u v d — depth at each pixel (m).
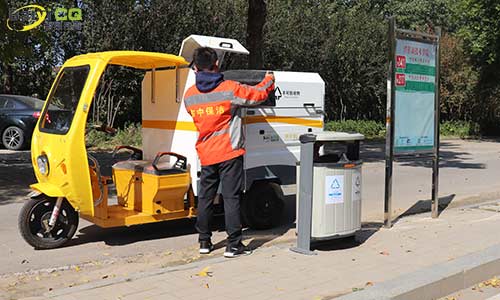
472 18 24.92
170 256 6.20
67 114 6.27
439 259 5.76
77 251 6.44
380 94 26.06
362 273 5.27
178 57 6.73
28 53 11.08
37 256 6.21
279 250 6.12
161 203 6.64
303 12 23.30
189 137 6.77
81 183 6.09
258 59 13.97
